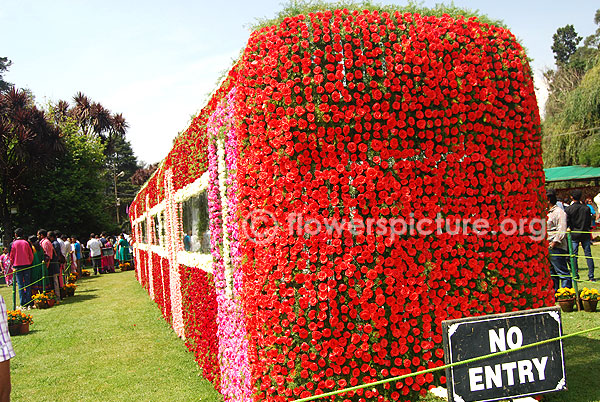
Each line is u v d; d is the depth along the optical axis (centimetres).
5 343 259
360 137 388
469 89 420
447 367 310
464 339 315
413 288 397
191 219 662
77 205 2794
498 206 426
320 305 372
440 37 419
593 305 680
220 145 464
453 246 409
